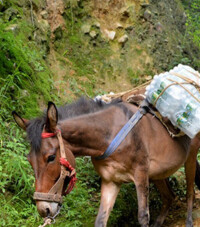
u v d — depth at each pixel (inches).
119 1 298.2
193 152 173.5
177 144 156.2
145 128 146.9
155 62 298.7
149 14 306.0
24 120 130.7
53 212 124.1
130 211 180.4
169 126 151.3
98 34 285.0
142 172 142.8
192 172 175.5
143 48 297.6
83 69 269.7
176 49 318.3
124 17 298.4
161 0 328.8
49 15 264.5
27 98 206.2
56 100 228.8
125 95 164.9
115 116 144.1
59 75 252.5
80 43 276.2
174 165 156.6
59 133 127.3
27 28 239.5
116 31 293.7
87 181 193.0
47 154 123.1
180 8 355.9
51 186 124.1
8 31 223.0
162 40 309.3
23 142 186.5
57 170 124.8
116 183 146.9
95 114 141.3
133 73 285.4
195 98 143.8
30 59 224.8
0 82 198.2
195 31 327.3
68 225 158.1
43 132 125.0
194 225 176.2
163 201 180.7
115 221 170.9
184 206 198.7
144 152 143.5
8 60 208.4
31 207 160.6
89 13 287.4
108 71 278.1
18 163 164.4
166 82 144.3
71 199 173.5
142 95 156.3
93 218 168.2
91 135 136.7
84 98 146.5
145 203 141.6
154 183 182.2
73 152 135.2
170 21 330.3
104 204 145.6
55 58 259.8
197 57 342.0
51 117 123.0
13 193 165.8
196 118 141.8
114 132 141.1
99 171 145.4
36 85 217.9
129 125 142.0
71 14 277.0
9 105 195.2
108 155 139.8
